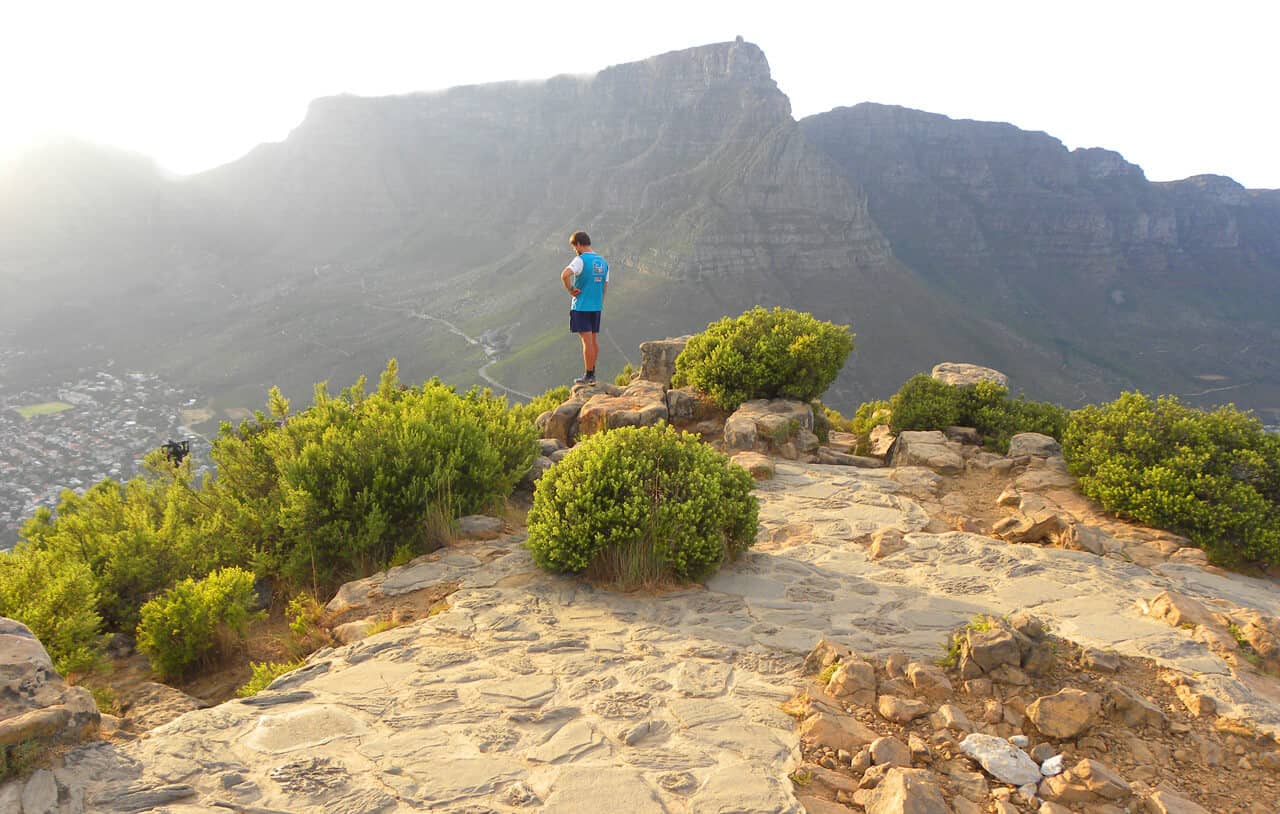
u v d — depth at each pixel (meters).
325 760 3.77
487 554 7.31
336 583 7.72
